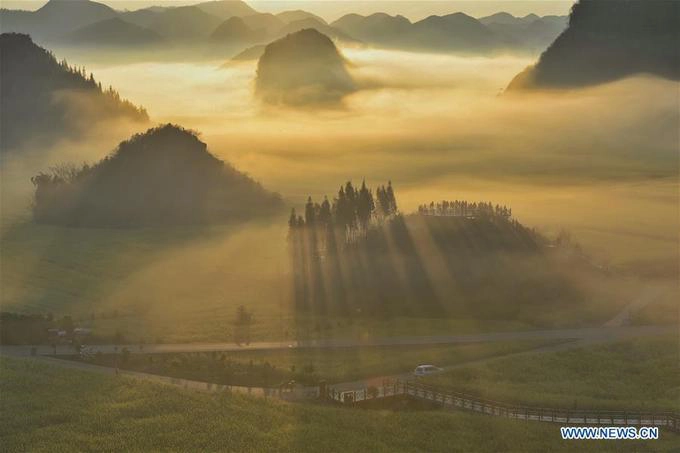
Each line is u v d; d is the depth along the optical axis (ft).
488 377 519.60
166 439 424.46
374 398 477.36
